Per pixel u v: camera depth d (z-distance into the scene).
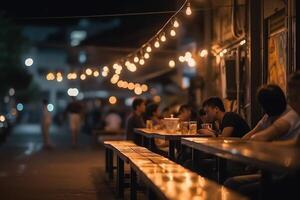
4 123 35.06
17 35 43.34
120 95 48.34
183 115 14.44
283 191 6.82
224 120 10.50
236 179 7.83
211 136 11.12
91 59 46.25
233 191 7.30
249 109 13.73
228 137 10.05
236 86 15.88
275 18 12.77
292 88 7.50
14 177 15.36
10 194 12.27
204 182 6.78
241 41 15.27
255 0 13.52
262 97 8.03
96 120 38.72
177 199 5.57
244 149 6.62
